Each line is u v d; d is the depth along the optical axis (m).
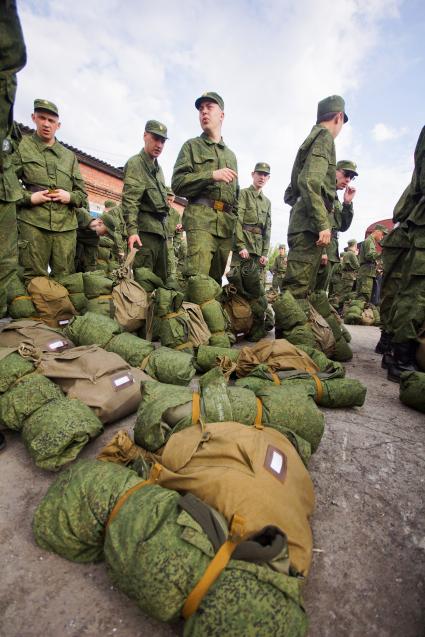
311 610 1.18
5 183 2.34
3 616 1.11
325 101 3.97
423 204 3.05
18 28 1.67
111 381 2.16
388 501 1.71
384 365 3.76
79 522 1.23
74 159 4.59
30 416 1.82
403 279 3.32
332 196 4.02
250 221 7.98
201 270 4.21
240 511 1.15
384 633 1.12
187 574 0.97
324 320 3.98
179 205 21.30
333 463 1.97
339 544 1.44
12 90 1.88
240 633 0.89
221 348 3.22
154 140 4.57
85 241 5.36
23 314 3.63
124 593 1.10
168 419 1.71
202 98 4.14
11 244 2.50
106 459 1.56
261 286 4.86
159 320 3.61
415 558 1.40
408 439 2.28
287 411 1.88
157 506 1.14
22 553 1.32
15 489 1.65
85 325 3.04
